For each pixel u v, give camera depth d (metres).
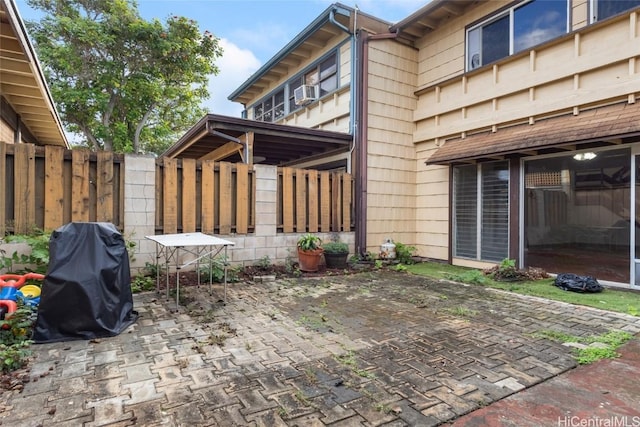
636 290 5.35
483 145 6.96
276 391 2.45
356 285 5.90
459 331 3.70
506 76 7.06
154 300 4.79
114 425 2.05
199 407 2.25
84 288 3.39
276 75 11.88
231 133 7.55
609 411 2.23
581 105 6.02
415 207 9.00
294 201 7.36
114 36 13.23
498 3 7.23
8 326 3.20
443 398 2.38
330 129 9.33
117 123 14.71
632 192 5.39
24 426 2.03
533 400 2.37
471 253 7.73
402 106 8.77
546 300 4.92
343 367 2.84
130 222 5.69
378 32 8.68
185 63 14.91
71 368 2.78
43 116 8.00
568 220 6.14
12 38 4.52
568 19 6.20
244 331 3.65
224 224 6.51
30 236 4.85
